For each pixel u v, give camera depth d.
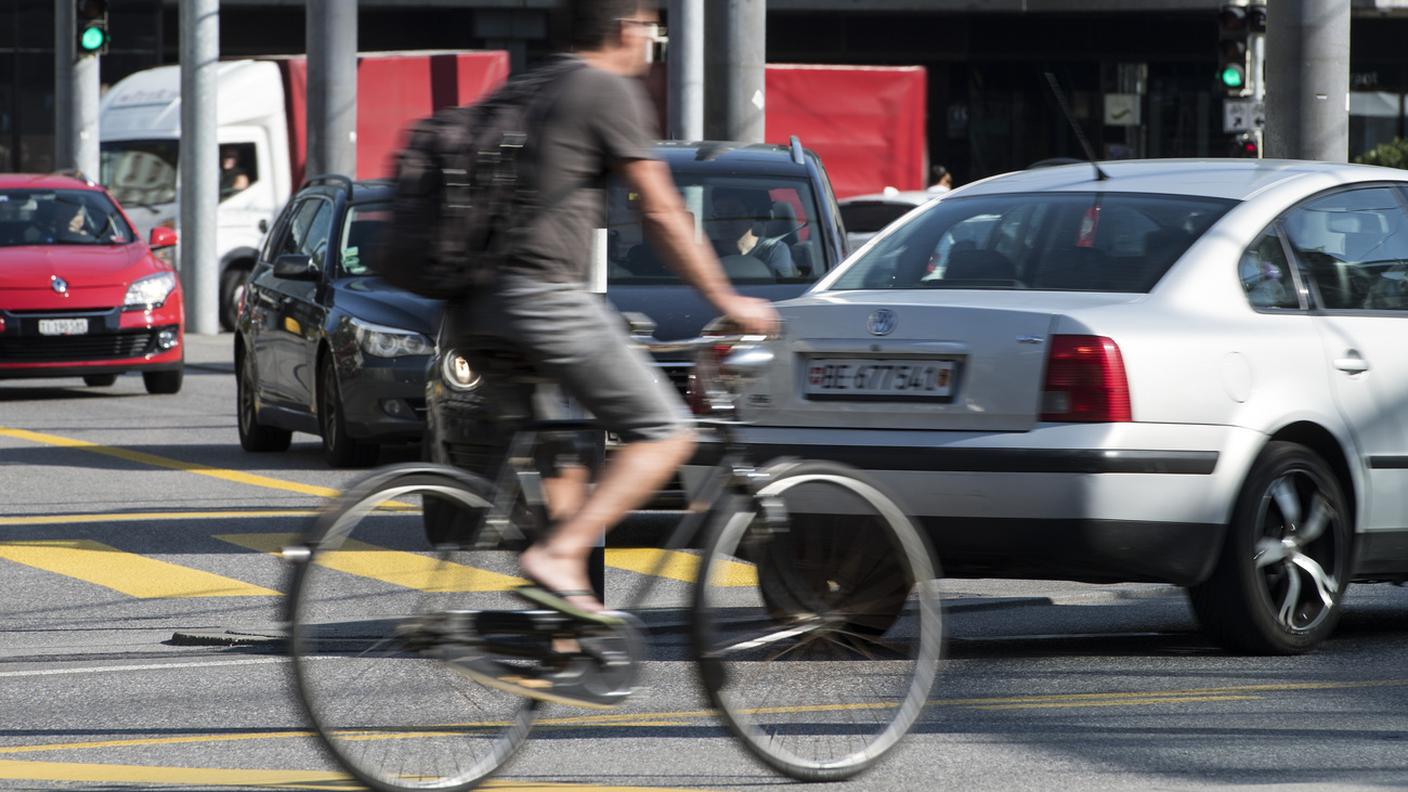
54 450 55.56
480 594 19.17
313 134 96.31
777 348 26.86
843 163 115.88
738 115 86.88
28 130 149.00
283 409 53.38
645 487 18.83
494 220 18.12
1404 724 22.97
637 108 18.31
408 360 48.50
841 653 20.27
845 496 20.20
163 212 108.00
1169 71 169.75
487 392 19.27
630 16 18.72
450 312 18.73
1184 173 29.19
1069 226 28.11
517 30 167.00
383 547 18.94
